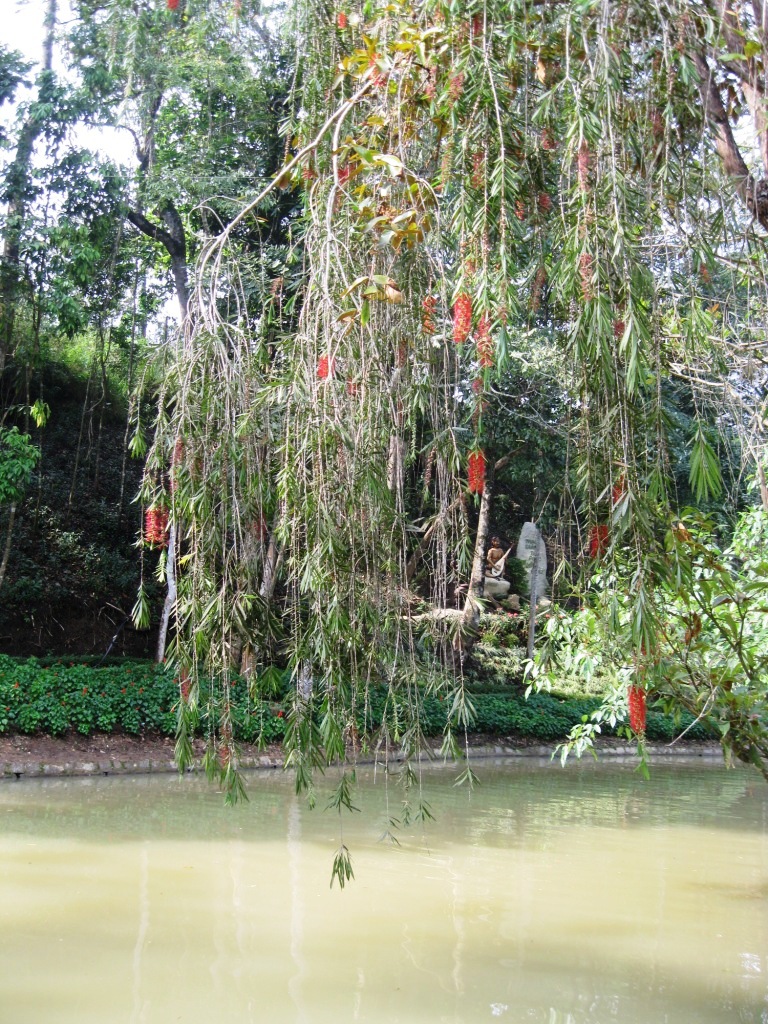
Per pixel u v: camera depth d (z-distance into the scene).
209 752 2.63
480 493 2.61
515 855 6.61
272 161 11.45
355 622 2.46
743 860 6.78
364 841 6.80
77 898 5.08
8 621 12.62
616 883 5.96
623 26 2.63
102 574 13.15
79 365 14.73
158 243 13.68
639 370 2.28
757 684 4.62
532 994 3.98
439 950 4.51
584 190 2.23
